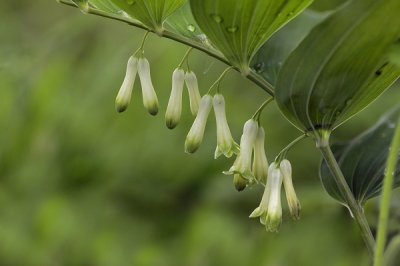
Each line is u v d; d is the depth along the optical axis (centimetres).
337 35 57
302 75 58
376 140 62
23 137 101
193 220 90
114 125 103
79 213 93
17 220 92
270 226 60
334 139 95
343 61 57
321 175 62
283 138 99
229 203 90
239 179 61
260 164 61
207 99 61
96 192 97
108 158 99
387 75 58
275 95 58
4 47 115
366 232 59
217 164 98
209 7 58
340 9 56
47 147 102
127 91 61
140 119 104
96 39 116
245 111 105
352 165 61
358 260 72
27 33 133
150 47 108
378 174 61
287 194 60
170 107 61
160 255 87
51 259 89
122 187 98
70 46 114
